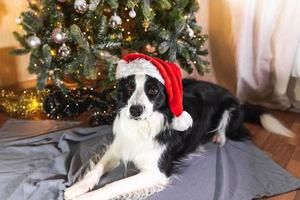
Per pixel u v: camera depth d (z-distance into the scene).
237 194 1.72
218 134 2.23
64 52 2.03
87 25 2.13
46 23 2.15
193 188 1.75
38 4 2.18
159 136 1.73
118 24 2.04
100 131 2.21
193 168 1.92
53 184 1.69
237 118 2.25
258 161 2.03
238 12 2.59
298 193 1.77
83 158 1.95
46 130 2.31
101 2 2.07
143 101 1.58
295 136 2.37
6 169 1.83
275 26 2.59
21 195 1.63
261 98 2.82
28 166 1.86
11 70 2.96
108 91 2.39
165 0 2.07
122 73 1.64
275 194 1.75
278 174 1.91
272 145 2.25
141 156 1.73
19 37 2.18
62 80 2.29
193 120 1.95
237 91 2.76
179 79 1.67
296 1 2.43
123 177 1.78
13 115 2.52
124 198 1.62
